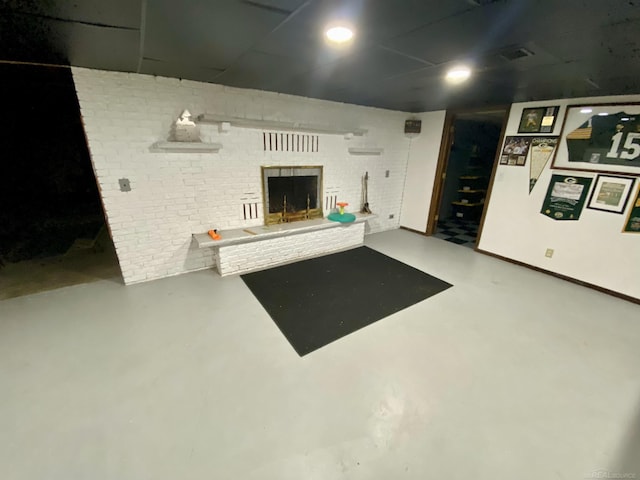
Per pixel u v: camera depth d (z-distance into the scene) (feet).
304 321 8.13
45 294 9.26
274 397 5.69
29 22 4.79
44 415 5.22
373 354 6.91
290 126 11.21
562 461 4.68
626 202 9.61
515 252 12.62
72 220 14.83
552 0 3.80
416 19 4.55
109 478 4.27
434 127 15.02
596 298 9.93
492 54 6.08
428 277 11.09
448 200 19.66
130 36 5.47
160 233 9.97
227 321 8.04
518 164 12.08
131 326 7.73
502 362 6.78
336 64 7.12
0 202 13.15
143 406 5.43
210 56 6.64
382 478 4.36
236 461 4.54
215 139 10.12
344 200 14.51
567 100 10.45
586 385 6.20
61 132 14.39
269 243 11.49
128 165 8.88
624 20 4.29
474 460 4.66
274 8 4.27
